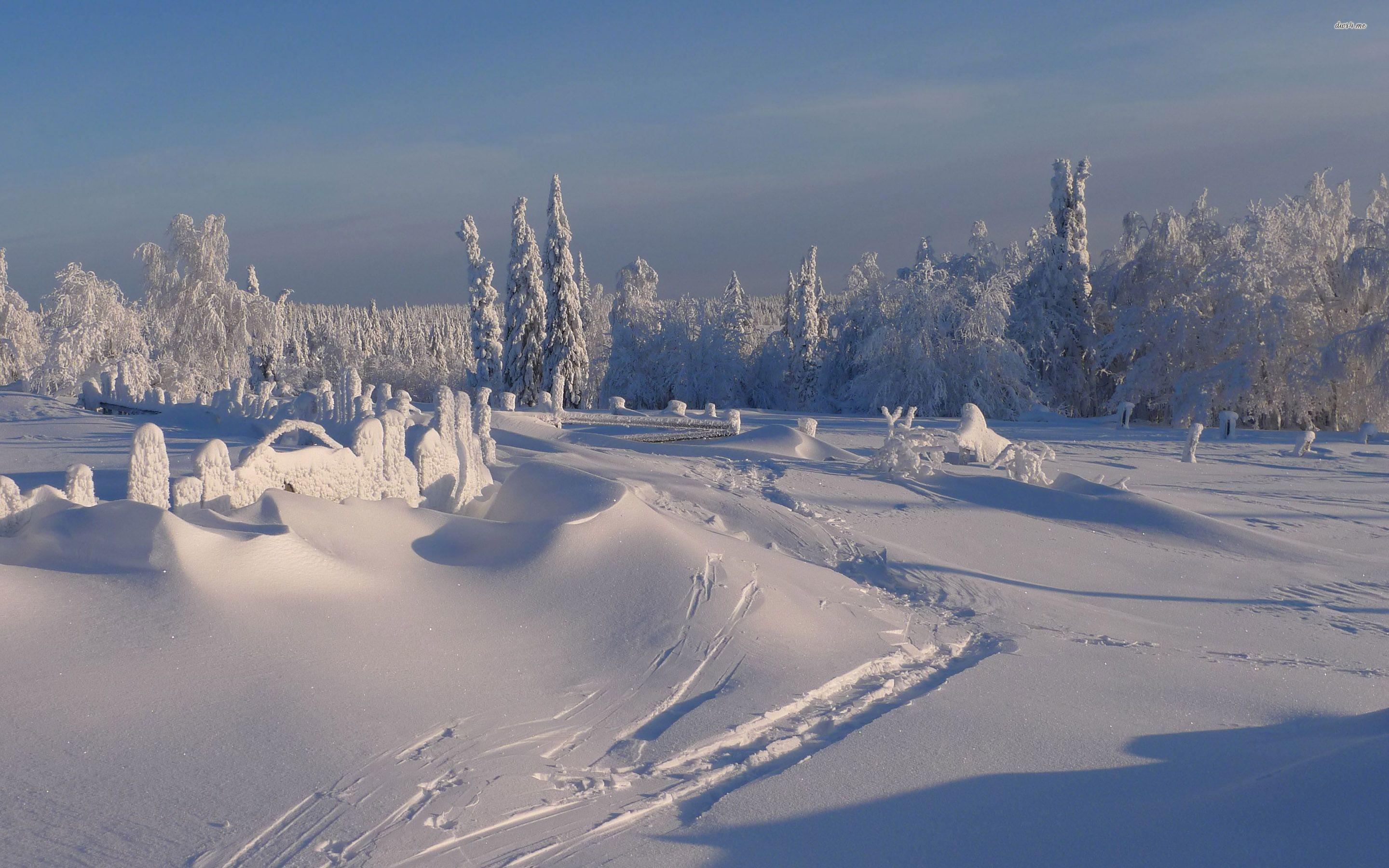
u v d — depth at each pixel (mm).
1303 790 4547
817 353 67188
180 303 45750
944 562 13203
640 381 64312
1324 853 3922
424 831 4547
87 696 5258
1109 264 54312
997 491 17922
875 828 4828
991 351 47688
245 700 5535
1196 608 12172
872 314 52500
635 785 5402
